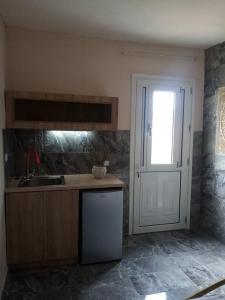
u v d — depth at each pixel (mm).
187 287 2445
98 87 3312
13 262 2652
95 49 3262
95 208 2783
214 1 2248
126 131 3467
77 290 2391
